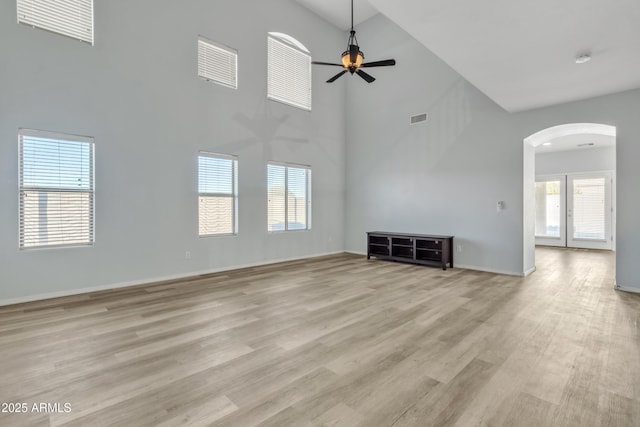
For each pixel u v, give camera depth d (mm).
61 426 1657
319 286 4582
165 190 4934
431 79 6391
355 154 7801
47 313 3402
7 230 3695
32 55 3812
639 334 2848
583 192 8805
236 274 5379
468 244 5887
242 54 5895
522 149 5242
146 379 2121
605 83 4055
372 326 3066
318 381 2098
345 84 8016
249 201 6043
